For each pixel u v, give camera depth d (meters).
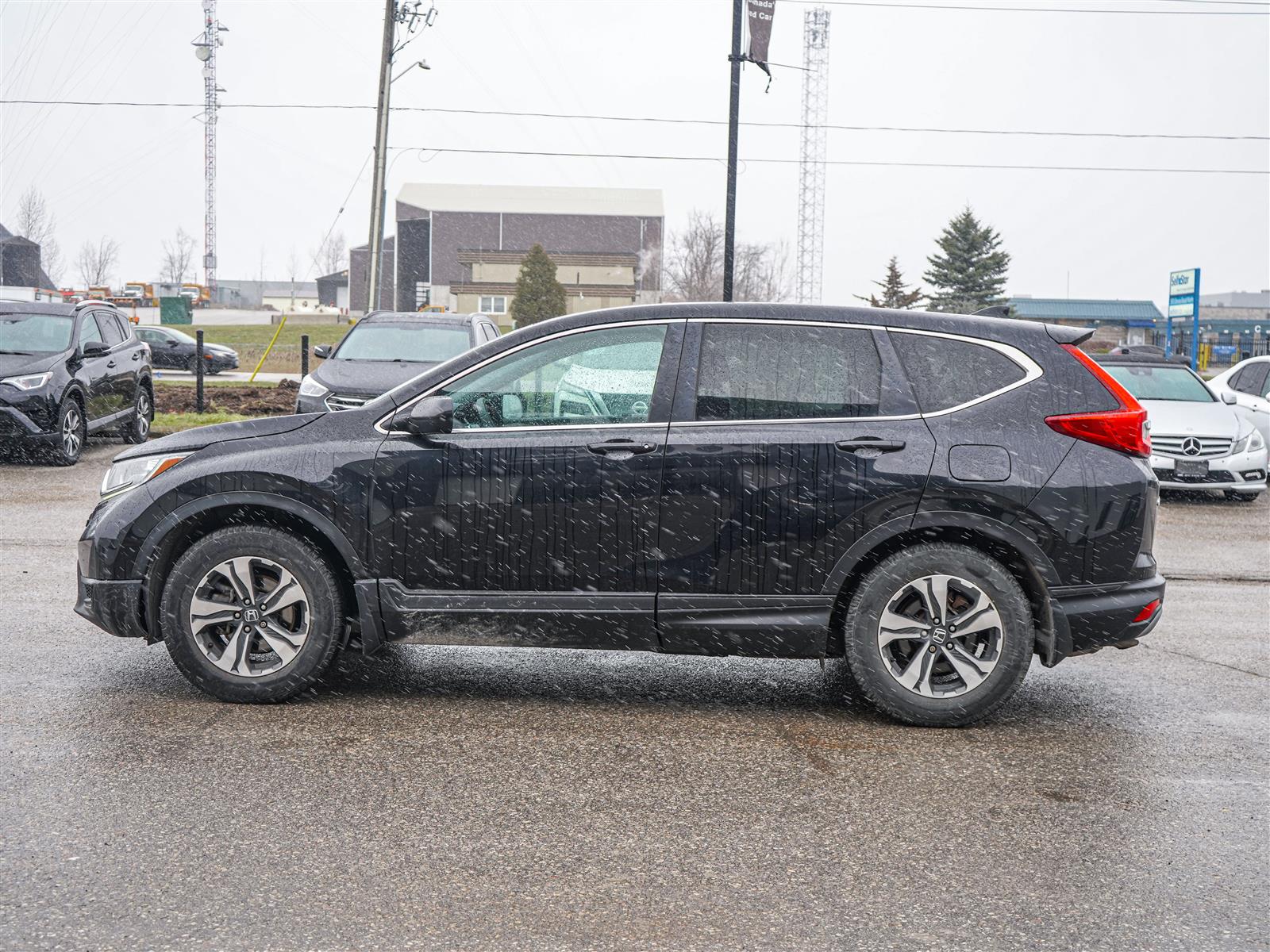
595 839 3.55
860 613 4.76
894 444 4.71
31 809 3.67
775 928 2.98
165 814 3.66
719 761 4.33
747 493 4.74
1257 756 4.49
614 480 4.76
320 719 4.72
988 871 3.37
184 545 5.04
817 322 4.90
